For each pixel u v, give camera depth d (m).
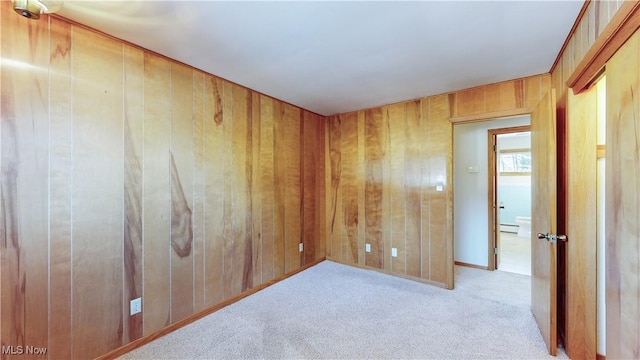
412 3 1.52
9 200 1.50
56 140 1.66
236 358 1.89
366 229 3.76
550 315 1.89
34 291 1.58
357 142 3.85
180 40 1.94
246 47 2.03
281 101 3.39
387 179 3.56
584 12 1.56
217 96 2.62
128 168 1.98
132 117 2.00
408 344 2.03
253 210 3.01
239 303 2.73
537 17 1.65
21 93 1.53
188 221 2.37
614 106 1.23
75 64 1.73
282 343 2.05
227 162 2.72
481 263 3.80
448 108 3.07
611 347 1.27
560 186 2.10
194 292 2.41
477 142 3.85
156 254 2.14
